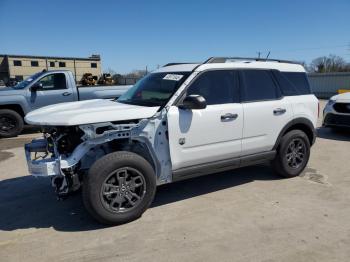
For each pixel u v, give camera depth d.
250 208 4.17
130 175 3.76
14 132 9.42
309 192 4.70
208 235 3.51
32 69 63.59
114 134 3.65
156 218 3.92
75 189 3.69
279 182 5.13
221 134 4.34
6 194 4.80
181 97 4.05
